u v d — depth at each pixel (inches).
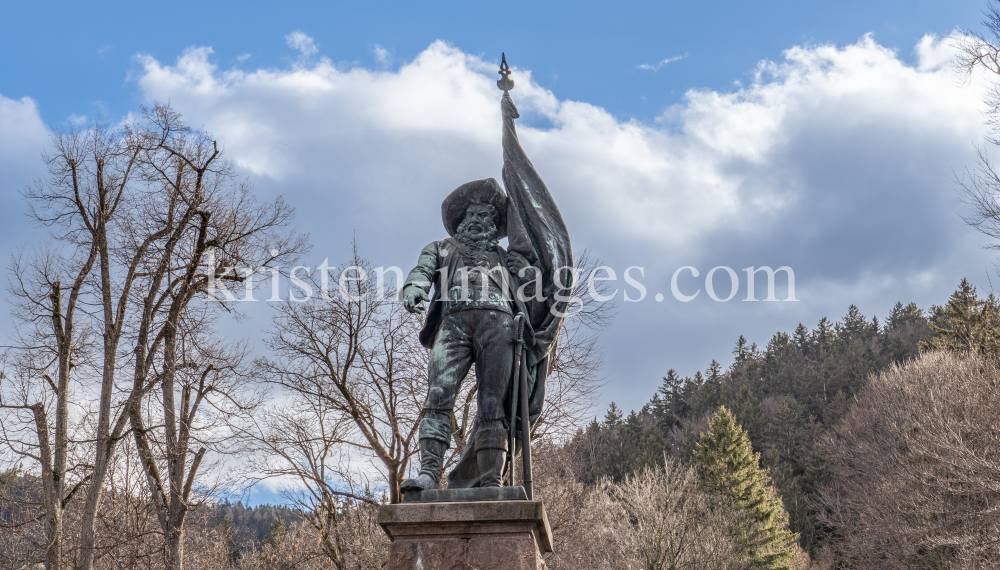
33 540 692.1
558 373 787.4
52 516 682.2
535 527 203.0
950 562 932.0
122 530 733.3
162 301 738.8
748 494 1784.0
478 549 196.1
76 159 724.0
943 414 1040.2
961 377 1157.1
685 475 1273.4
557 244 261.7
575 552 839.7
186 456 725.9
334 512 700.0
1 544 693.9
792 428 2415.1
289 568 754.2
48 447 704.4
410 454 712.4
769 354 3425.2
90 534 669.9
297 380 724.0
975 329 1482.5
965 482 927.0
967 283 1581.0
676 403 3398.1
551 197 269.3
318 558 750.5
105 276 730.2
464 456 233.0
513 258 257.3
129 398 703.1
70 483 742.5
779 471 2133.4
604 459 1679.4
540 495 794.2
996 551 889.5
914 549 989.2
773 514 1752.0
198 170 740.0
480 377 236.7
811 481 2138.3
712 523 1222.3
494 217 266.2
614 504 1122.7
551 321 254.8
